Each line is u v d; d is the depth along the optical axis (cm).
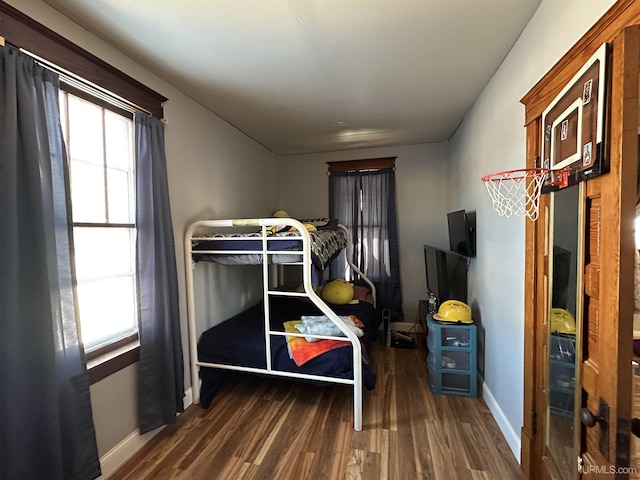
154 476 161
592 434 98
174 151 218
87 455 141
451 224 311
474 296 262
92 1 134
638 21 83
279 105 255
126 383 174
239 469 165
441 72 203
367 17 147
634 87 82
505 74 184
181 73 200
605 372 89
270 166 404
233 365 222
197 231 237
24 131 120
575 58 109
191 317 225
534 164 145
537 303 149
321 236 241
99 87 158
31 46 127
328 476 159
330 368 204
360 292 357
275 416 212
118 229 181
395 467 164
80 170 159
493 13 146
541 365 148
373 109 267
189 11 141
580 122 103
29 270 121
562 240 122
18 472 115
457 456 172
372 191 397
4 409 113
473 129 255
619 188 84
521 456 160
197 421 207
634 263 83
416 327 390
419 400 231
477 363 251
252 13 143
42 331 122
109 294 175
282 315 285
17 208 118
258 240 210
